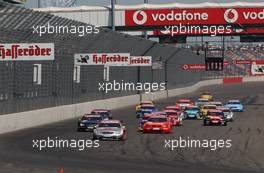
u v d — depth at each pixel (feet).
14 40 549.95
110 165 346.74
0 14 509.35
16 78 604.49
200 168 340.59
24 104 626.64
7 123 557.33
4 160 362.74
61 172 266.57
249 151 442.09
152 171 322.96
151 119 588.91
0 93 565.94
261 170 340.39
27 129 589.32
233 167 350.84
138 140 508.12
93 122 577.43
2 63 570.46
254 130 632.38
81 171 318.65
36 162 354.95
